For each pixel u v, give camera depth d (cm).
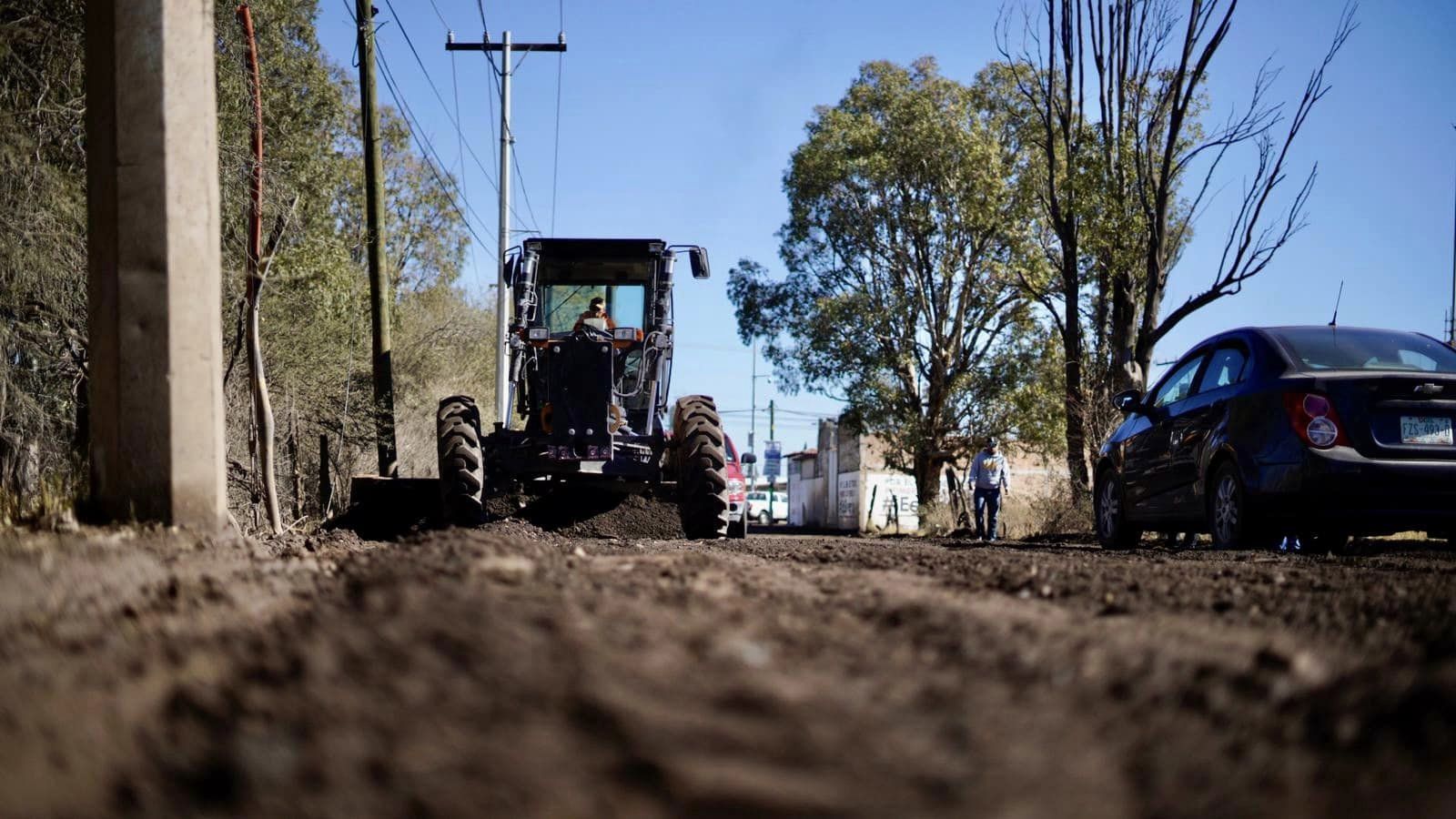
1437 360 830
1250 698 218
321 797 143
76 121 1115
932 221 3684
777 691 189
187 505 608
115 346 605
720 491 1007
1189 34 2106
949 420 3688
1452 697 215
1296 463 771
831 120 3762
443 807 137
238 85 1309
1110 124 2183
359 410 1736
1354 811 158
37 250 1023
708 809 137
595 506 1066
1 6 1071
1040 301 2645
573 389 1002
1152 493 991
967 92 3716
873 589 380
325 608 293
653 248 1153
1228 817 152
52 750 177
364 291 2428
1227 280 1970
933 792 145
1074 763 165
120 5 601
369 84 1764
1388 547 926
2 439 1068
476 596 269
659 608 292
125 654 257
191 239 609
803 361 3769
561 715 171
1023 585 406
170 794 152
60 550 468
